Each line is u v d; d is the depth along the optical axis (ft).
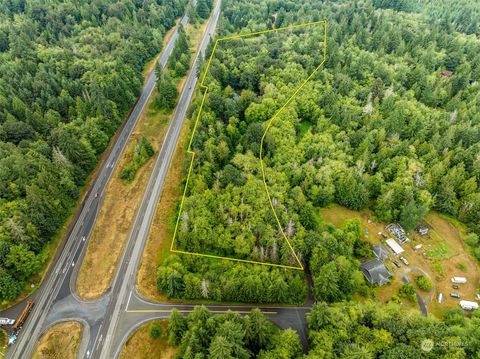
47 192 330.34
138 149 421.59
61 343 267.59
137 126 481.87
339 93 476.54
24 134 376.48
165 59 632.38
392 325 240.94
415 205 337.93
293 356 239.91
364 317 253.03
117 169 415.03
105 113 442.50
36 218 308.60
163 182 395.34
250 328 240.32
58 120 415.85
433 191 369.50
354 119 435.94
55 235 335.67
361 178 371.56
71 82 467.11
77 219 356.79
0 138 366.02
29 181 329.93
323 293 286.05
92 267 316.60
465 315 289.12
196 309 250.16
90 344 267.59
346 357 222.28
